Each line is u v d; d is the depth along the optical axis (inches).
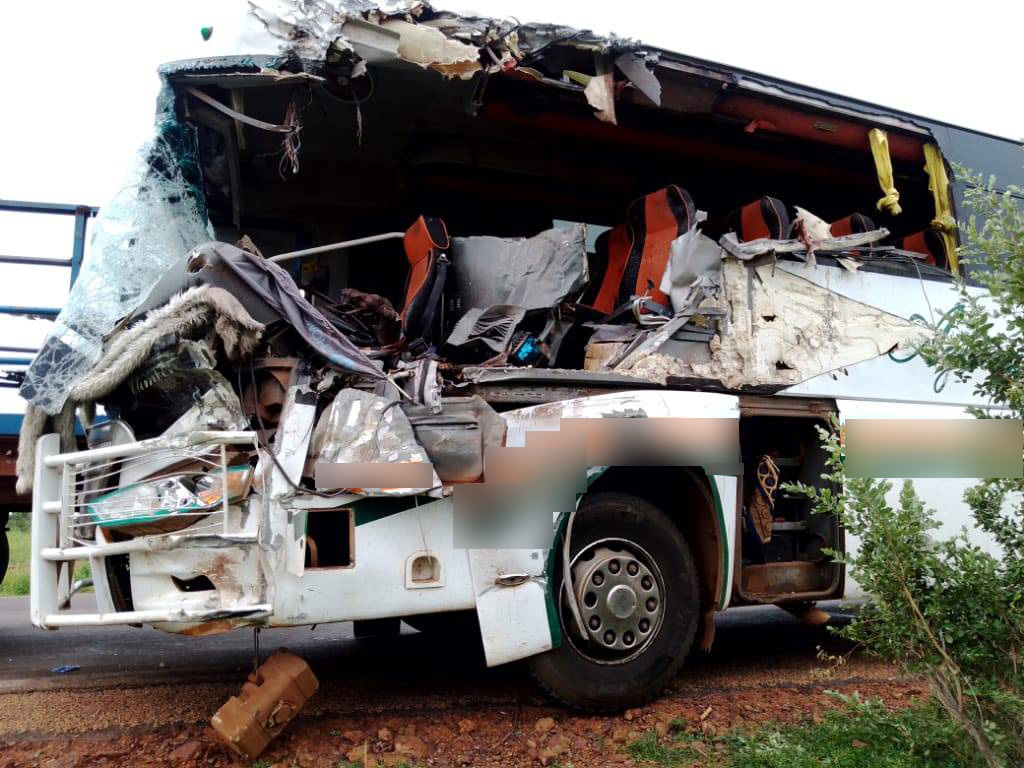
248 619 141.3
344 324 202.2
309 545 148.3
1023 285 126.6
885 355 217.8
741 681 204.1
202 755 146.3
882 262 226.5
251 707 143.1
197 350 148.5
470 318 202.7
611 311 239.0
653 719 169.9
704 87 216.8
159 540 138.9
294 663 150.0
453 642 254.8
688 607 182.2
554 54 197.5
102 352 152.1
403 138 242.1
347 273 256.2
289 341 161.0
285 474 146.9
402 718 167.8
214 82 182.5
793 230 213.0
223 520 142.3
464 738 158.1
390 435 152.9
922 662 126.6
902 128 242.5
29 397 149.5
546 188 276.5
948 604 124.4
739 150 258.1
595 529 174.6
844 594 207.0
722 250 200.1
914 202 286.2
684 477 188.5
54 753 146.8
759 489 205.6
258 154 225.3
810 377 205.3
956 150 251.1
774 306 205.3
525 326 212.4
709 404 184.7
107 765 141.9
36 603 146.4
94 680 201.5
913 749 132.0
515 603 160.4
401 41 181.5
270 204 249.0
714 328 197.9
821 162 268.1
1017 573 123.6
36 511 149.5
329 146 239.3
